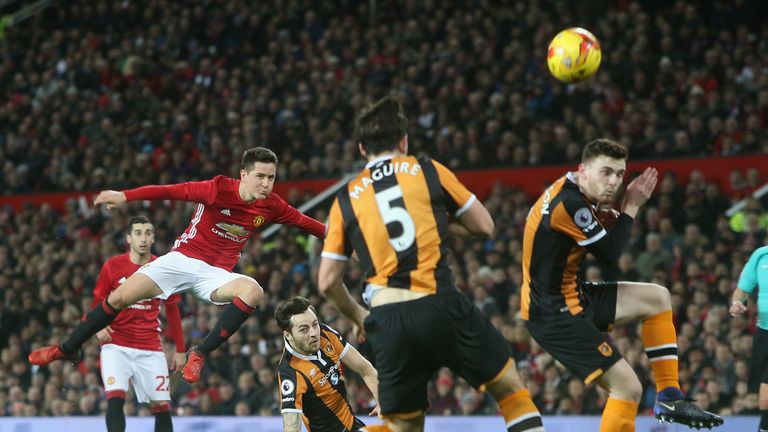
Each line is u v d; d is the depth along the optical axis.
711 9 45.81
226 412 29.98
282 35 51.28
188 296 35.25
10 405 32.88
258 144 44.97
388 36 49.38
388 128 11.73
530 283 13.90
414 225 11.30
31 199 47.47
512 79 43.53
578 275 13.91
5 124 52.09
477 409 27.67
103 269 20.22
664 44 42.97
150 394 20.41
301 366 16.86
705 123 38.62
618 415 13.23
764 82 39.62
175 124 48.47
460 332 11.34
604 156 13.03
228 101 49.12
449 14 49.38
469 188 40.53
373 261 11.41
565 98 42.00
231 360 31.56
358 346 29.77
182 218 40.81
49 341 35.22
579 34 15.13
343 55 49.22
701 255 31.78
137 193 15.78
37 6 61.69
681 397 13.62
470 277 32.97
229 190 16.41
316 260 36.06
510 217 35.94
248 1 54.53
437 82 44.66
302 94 46.84
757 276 17.39
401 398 11.74
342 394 17.27
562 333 13.55
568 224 13.17
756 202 33.19
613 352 13.34
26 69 55.69
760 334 17.31
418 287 11.24
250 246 38.59
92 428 25.61
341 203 11.62
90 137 48.91
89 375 31.84
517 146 40.31
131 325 20.19
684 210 34.66
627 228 13.18
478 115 42.19
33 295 38.75
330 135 44.28
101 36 56.84
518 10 47.25
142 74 52.50
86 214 45.22
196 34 54.31
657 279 30.92
